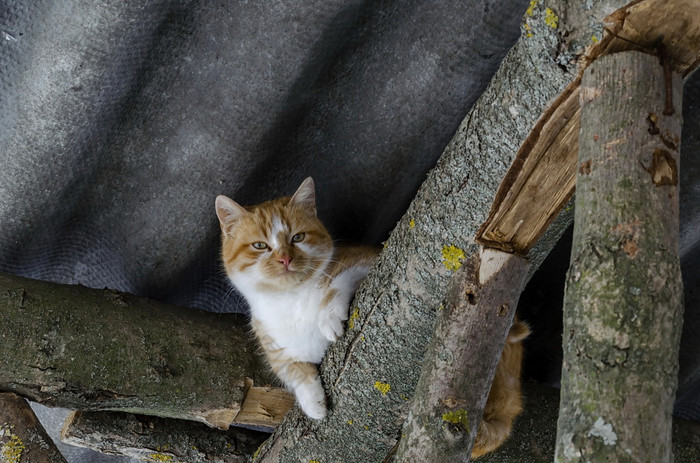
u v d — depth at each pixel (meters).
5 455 2.48
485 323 1.95
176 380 2.63
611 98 1.51
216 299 3.25
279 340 2.70
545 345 3.30
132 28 2.38
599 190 1.45
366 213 3.04
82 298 2.65
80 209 2.90
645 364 1.30
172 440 2.87
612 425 1.27
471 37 2.44
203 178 2.80
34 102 2.49
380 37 2.55
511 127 1.77
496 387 2.72
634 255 1.36
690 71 1.62
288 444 2.58
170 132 2.71
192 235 2.95
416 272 2.09
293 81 2.55
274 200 3.04
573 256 1.44
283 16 2.40
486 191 1.88
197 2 2.43
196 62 2.56
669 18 1.49
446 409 1.93
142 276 3.04
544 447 2.90
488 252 1.96
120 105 2.61
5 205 2.73
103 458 3.86
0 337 2.43
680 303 1.36
